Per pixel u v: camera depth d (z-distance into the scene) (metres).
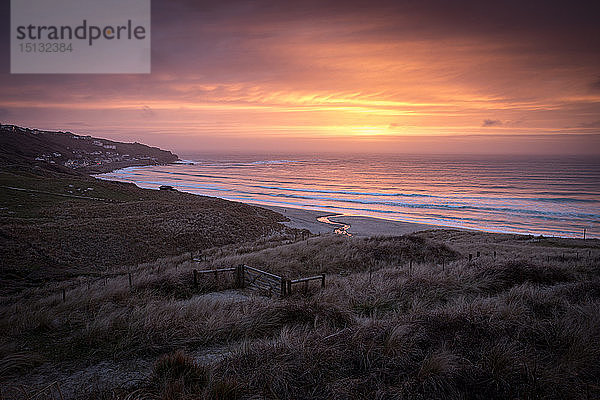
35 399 4.34
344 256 17.33
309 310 7.16
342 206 89.56
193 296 10.20
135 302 8.81
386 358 4.77
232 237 41.06
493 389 4.21
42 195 57.97
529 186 136.00
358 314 7.71
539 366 4.58
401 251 18.45
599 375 4.48
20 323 7.36
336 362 4.74
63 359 5.62
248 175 198.25
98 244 30.84
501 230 61.12
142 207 52.50
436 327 5.67
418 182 155.88
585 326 5.56
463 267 11.98
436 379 4.31
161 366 4.95
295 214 73.06
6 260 23.42
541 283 10.42
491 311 6.30
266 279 11.45
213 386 4.28
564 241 38.88
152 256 31.12
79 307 8.70
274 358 4.84
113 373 5.11
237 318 6.80
